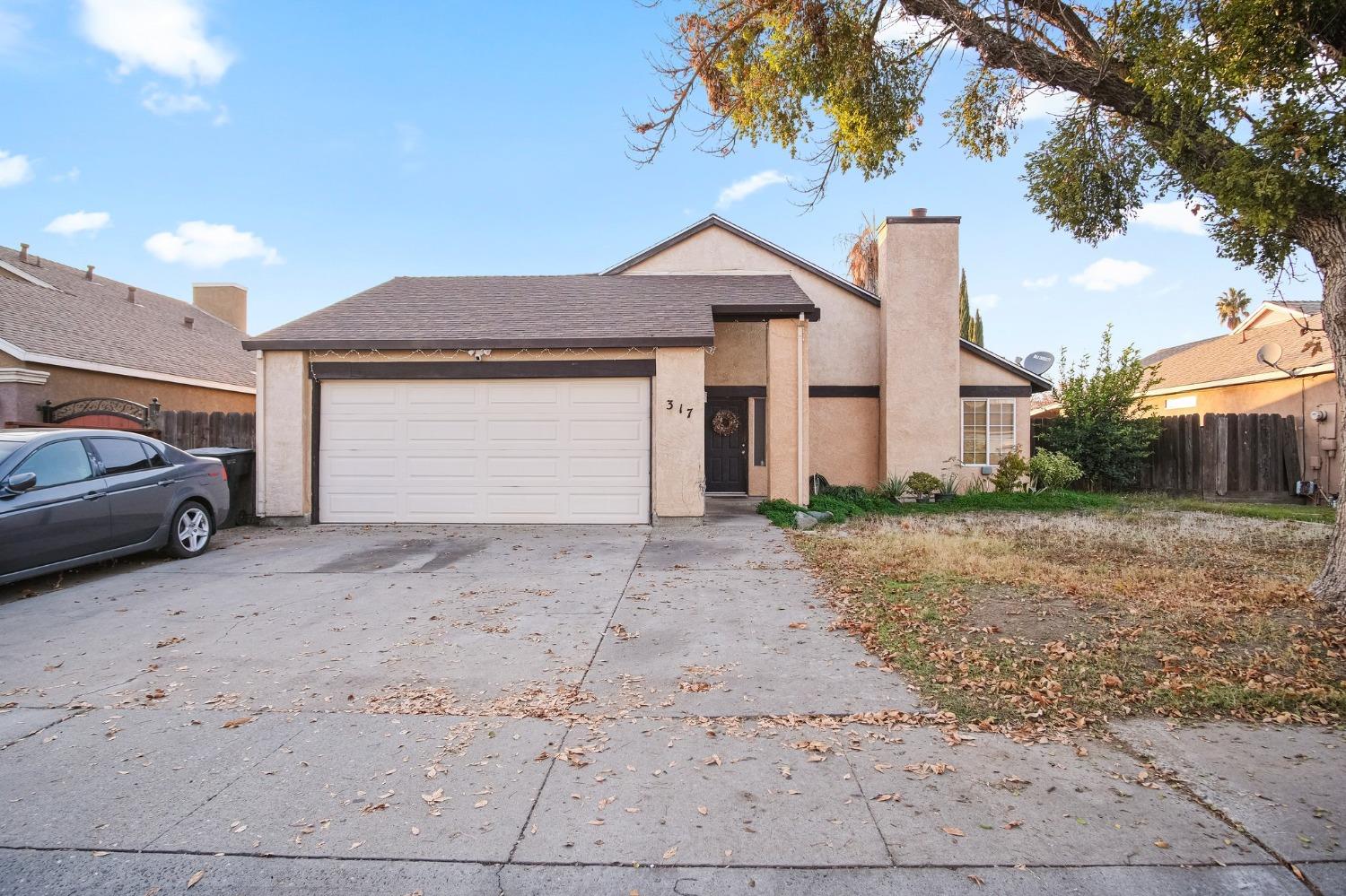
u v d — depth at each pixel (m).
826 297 15.59
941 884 2.57
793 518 10.94
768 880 2.61
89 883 2.62
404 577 7.44
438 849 2.80
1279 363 16.47
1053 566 7.57
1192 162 5.79
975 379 15.39
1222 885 2.56
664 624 5.71
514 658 4.95
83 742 3.73
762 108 8.11
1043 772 3.35
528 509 10.95
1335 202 5.21
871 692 4.30
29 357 13.12
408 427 11.06
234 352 21.45
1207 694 4.13
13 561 6.50
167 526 8.16
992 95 7.74
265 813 3.06
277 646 5.25
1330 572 5.76
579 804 3.11
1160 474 16.59
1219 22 4.94
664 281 14.27
